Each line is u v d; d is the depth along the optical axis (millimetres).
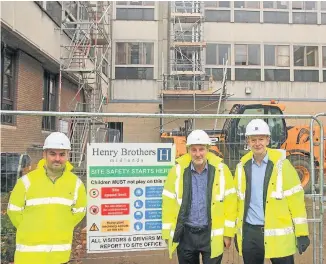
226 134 8609
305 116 5008
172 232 4086
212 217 4000
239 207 4133
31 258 3613
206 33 24562
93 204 4457
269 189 3990
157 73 24438
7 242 4852
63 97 17312
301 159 8969
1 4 10141
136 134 6742
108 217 4488
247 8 24859
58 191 3721
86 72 16266
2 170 4594
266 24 24891
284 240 3941
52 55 14555
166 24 24734
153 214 4570
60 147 3684
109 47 22719
